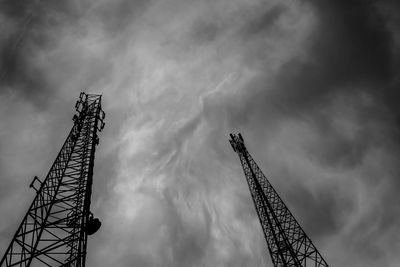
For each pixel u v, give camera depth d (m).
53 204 20.83
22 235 17.78
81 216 21.06
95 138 28.20
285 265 31.17
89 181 23.69
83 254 19.23
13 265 16.67
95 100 33.56
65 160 24.91
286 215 36.59
